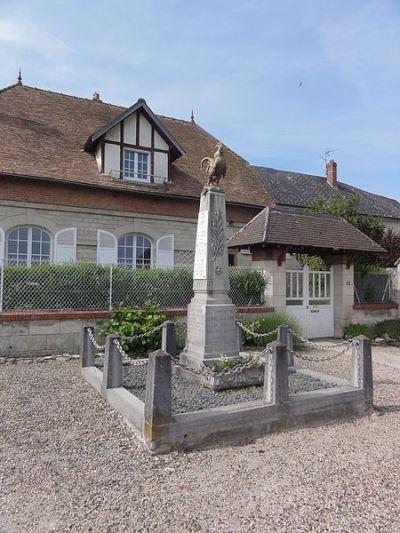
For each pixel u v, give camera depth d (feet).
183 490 11.09
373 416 17.63
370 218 60.64
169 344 24.32
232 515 9.96
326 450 13.85
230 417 14.47
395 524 9.67
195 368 20.22
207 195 21.48
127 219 47.01
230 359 19.65
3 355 26.66
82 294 30.07
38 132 47.21
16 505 10.24
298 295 39.91
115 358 18.57
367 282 44.11
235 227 53.06
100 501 10.47
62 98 55.01
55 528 9.36
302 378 21.01
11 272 27.94
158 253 48.39
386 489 11.29
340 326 40.81
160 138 49.70
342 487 11.38
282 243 35.63
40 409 17.26
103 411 17.06
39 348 27.61
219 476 11.90
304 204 73.36
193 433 13.76
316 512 10.14
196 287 21.50
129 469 12.19
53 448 13.55
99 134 45.44
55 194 43.29
